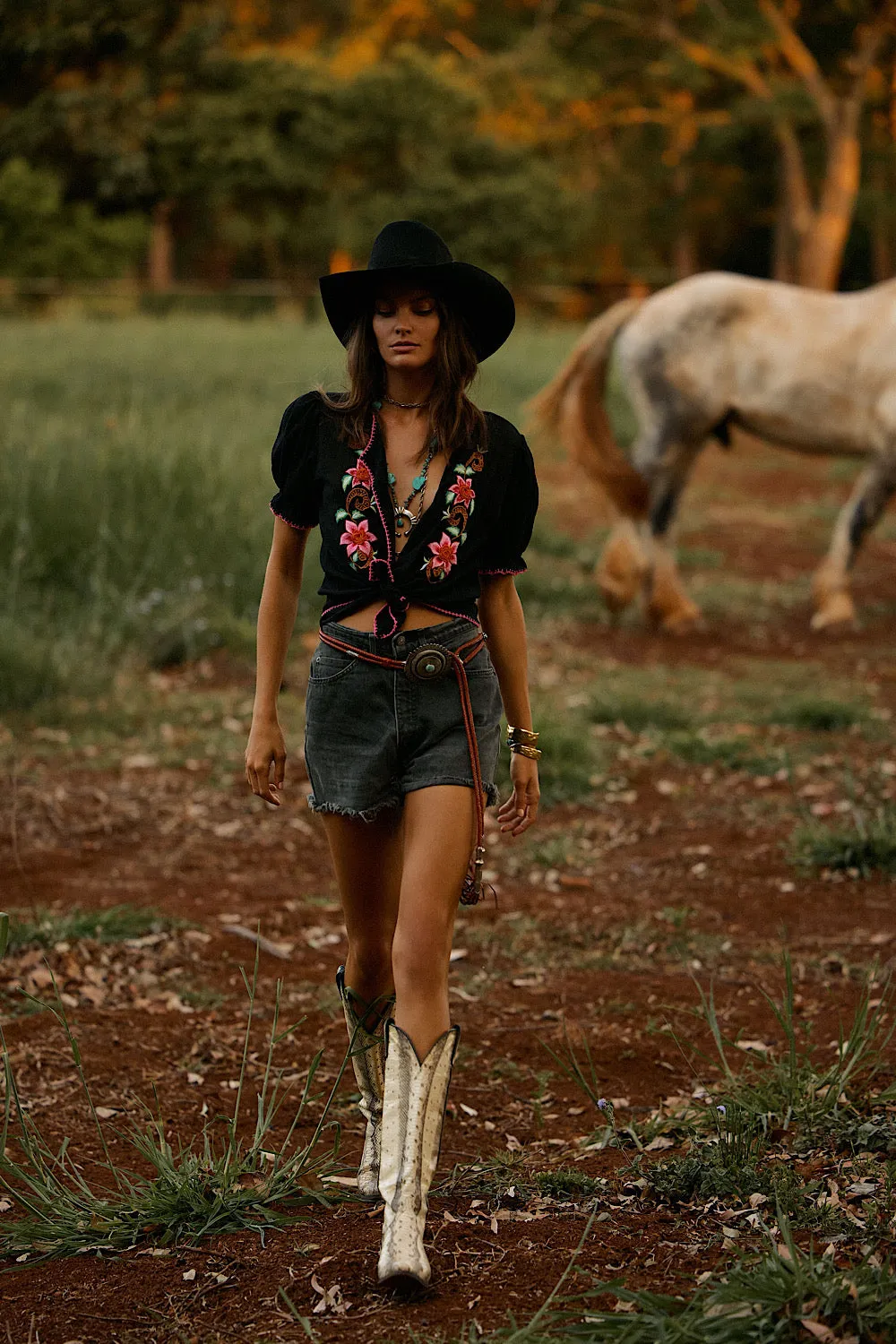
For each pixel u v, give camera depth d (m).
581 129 64.00
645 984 8.30
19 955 8.42
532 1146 6.46
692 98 62.97
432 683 5.22
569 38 62.34
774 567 21.00
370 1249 5.23
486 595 5.54
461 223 58.81
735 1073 7.05
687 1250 5.17
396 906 5.61
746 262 79.31
